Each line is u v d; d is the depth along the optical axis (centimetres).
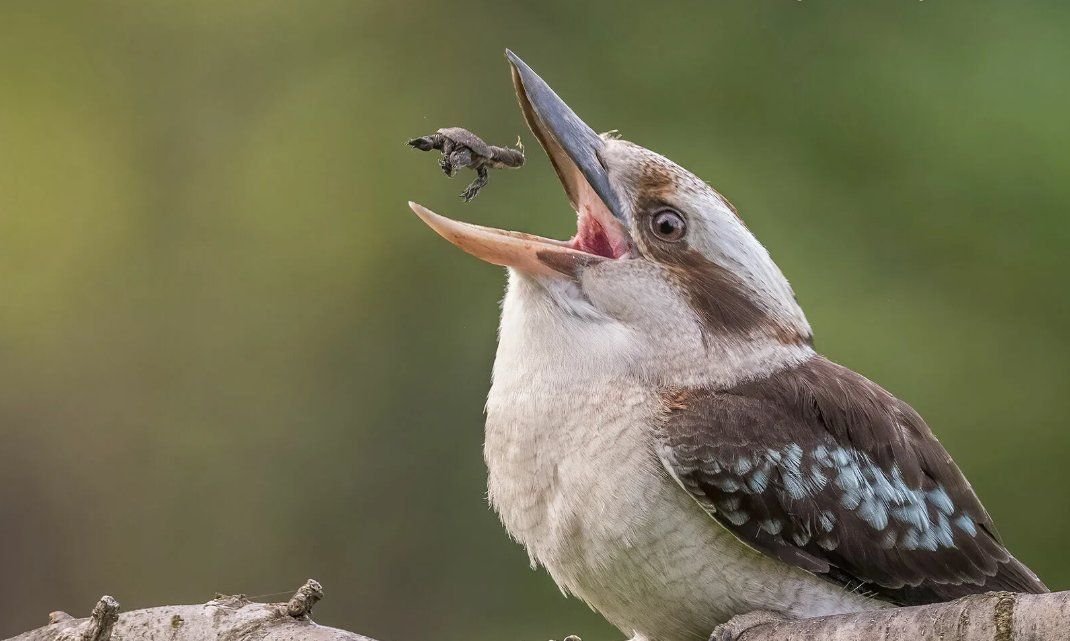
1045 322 1315
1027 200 1342
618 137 880
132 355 1565
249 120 1631
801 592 688
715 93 1473
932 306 1331
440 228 727
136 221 1614
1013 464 1280
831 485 693
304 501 1473
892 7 1454
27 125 1641
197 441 1520
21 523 1506
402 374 1495
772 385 714
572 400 699
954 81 1404
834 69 1445
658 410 691
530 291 723
